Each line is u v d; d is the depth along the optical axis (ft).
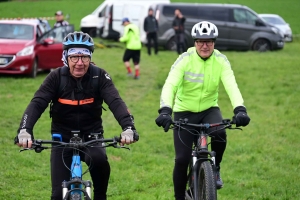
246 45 105.40
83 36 18.89
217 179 23.81
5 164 34.06
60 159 19.40
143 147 40.01
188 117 23.80
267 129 46.52
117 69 77.56
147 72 75.56
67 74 19.24
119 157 37.45
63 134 19.94
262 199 29.04
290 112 53.16
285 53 103.14
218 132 22.91
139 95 61.00
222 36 104.78
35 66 66.59
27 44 66.03
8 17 181.16
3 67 64.54
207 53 22.72
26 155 36.22
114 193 29.81
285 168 35.55
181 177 23.61
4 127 44.19
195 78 23.15
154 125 47.55
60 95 19.33
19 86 60.70
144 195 29.22
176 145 23.54
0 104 52.24
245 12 105.91
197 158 22.20
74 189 17.19
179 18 96.37
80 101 19.39
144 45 115.65
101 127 20.24
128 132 17.95
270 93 62.75
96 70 19.47
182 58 23.16
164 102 21.99
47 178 31.83
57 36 71.00
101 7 127.24
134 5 117.19
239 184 31.73
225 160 37.17
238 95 22.33
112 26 120.06
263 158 37.76
